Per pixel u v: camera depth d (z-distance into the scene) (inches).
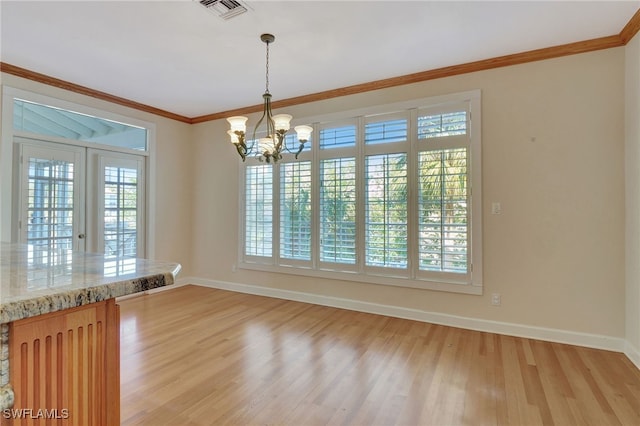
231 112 190.5
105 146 166.6
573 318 114.7
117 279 39.3
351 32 106.0
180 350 109.1
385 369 96.6
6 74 131.0
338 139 157.3
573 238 114.8
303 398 82.0
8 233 131.6
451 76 133.4
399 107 143.2
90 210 160.7
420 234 138.6
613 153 109.3
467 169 130.2
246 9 93.5
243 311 151.3
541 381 89.7
